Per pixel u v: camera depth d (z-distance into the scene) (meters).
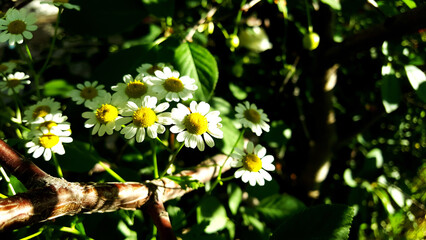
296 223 0.27
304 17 0.44
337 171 0.58
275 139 0.39
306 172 0.49
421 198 0.57
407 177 0.61
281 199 0.35
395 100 0.32
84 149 0.30
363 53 0.54
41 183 0.23
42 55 0.50
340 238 0.26
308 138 0.48
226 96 0.44
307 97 0.51
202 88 0.31
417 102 0.54
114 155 0.39
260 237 0.33
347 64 0.55
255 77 0.49
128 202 0.24
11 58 0.45
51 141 0.27
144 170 0.35
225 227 0.33
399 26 0.31
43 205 0.22
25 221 0.22
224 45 0.47
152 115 0.27
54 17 0.61
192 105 0.28
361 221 0.48
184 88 0.28
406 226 0.56
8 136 0.34
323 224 0.26
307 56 0.47
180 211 0.30
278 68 0.50
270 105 0.49
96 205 0.24
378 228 0.56
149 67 0.30
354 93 0.57
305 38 0.36
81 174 0.31
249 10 0.42
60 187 0.23
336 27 0.46
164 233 0.25
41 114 0.29
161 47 0.32
